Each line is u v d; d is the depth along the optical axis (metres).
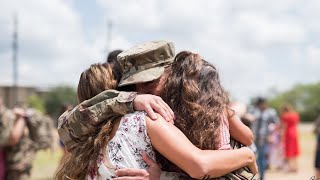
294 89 76.94
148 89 2.90
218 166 2.65
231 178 2.74
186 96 2.77
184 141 2.67
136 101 2.77
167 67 2.92
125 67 2.95
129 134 2.74
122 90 3.07
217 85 2.86
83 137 2.92
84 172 2.92
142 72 2.88
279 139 16.67
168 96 2.83
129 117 2.77
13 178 7.71
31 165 7.95
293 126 16.34
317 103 74.19
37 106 52.44
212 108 2.78
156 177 2.72
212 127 2.74
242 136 2.97
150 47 2.90
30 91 55.16
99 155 2.83
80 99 3.23
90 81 3.16
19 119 7.63
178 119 2.77
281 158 16.59
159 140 2.68
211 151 2.70
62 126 2.97
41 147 8.06
